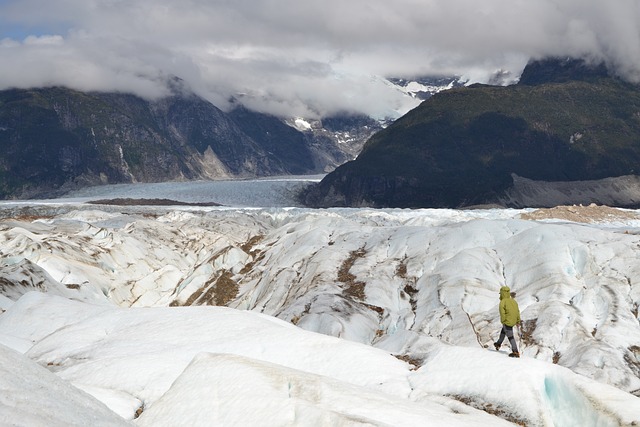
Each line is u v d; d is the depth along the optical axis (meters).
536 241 75.81
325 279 82.81
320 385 22.39
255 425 20.47
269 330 33.00
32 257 108.06
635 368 54.50
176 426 22.06
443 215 182.62
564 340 59.09
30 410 16.56
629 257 69.31
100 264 119.44
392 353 31.64
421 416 21.16
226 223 167.25
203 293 106.56
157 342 32.94
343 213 188.62
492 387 24.89
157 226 151.50
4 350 20.00
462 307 68.81
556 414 24.42
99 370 29.59
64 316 43.84
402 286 79.19
